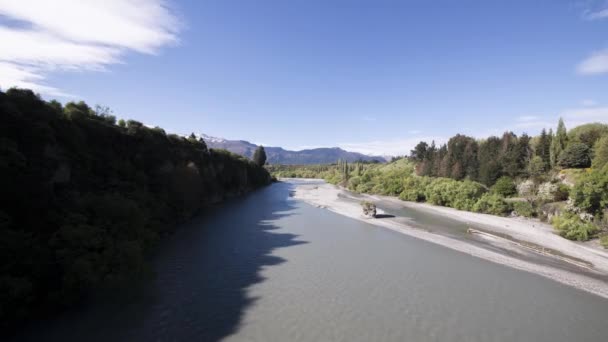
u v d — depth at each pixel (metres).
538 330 14.53
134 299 16.64
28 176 16.38
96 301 15.77
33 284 13.17
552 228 36.62
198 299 17.02
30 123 19.44
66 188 21.05
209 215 43.03
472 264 23.81
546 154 57.22
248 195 74.50
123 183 27.56
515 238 32.09
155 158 36.25
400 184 73.44
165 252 25.27
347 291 18.59
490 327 14.73
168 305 16.16
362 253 26.42
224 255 24.94
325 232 34.25
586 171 47.28
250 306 16.41
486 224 39.78
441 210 51.84
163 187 34.84
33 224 15.32
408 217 45.16
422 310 16.34
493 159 64.81
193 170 41.12
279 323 14.76
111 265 15.77
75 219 16.75
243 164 82.56
